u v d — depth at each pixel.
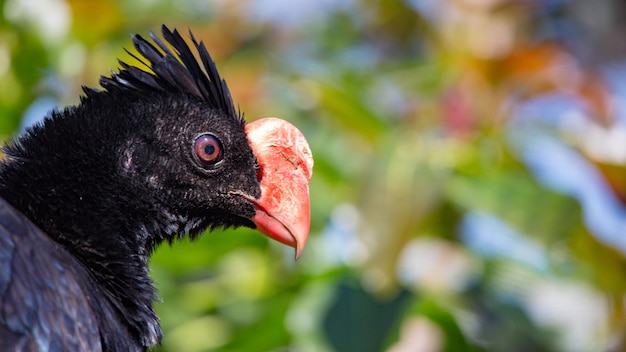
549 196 12.34
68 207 8.88
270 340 12.10
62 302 7.94
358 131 12.95
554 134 13.41
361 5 15.45
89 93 9.35
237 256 12.67
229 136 9.68
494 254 13.15
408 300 12.01
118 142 9.16
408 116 13.04
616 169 13.11
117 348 8.50
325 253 12.43
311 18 15.34
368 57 15.04
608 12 16.64
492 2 14.02
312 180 12.66
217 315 12.44
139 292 9.02
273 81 13.64
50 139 9.02
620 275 13.09
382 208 11.92
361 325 11.73
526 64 13.74
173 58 9.63
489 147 12.98
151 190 9.33
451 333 12.52
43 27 12.88
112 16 13.28
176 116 9.45
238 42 14.57
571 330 13.59
